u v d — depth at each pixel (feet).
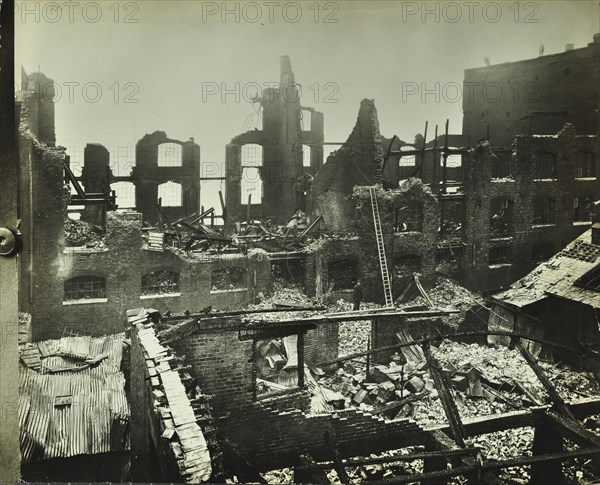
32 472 40.57
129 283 63.57
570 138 81.00
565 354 55.98
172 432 26.73
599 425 42.14
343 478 32.40
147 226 84.99
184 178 93.61
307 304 64.03
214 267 66.13
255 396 38.11
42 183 61.41
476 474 32.17
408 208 80.28
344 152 84.23
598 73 78.95
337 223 85.40
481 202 80.02
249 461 37.58
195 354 37.04
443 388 40.81
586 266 60.75
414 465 39.75
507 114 86.12
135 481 38.29
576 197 82.79
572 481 37.60
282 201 97.04
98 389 46.60
